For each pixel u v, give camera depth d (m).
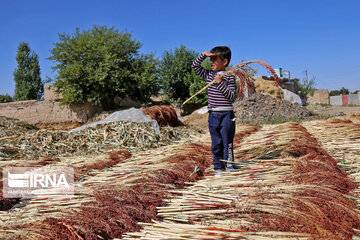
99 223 2.19
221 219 2.26
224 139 3.85
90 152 6.20
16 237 1.92
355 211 2.22
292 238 1.81
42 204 2.65
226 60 3.90
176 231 2.04
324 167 3.25
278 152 4.35
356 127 6.68
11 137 6.87
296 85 26.70
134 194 2.74
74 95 19.86
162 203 2.72
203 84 22.94
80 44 19.89
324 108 23.23
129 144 6.74
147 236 2.02
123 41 21.42
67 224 2.11
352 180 3.12
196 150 4.99
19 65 34.16
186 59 24.66
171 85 25.12
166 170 3.58
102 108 22.23
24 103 20.69
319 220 2.04
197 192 2.85
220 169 3.93
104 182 3.38
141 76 21.25
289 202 2.27
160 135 7.56
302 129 7.20
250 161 4.03
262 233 1.89
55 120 21.06
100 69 19.97
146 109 10.04
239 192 2.74
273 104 16.89
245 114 16.50
